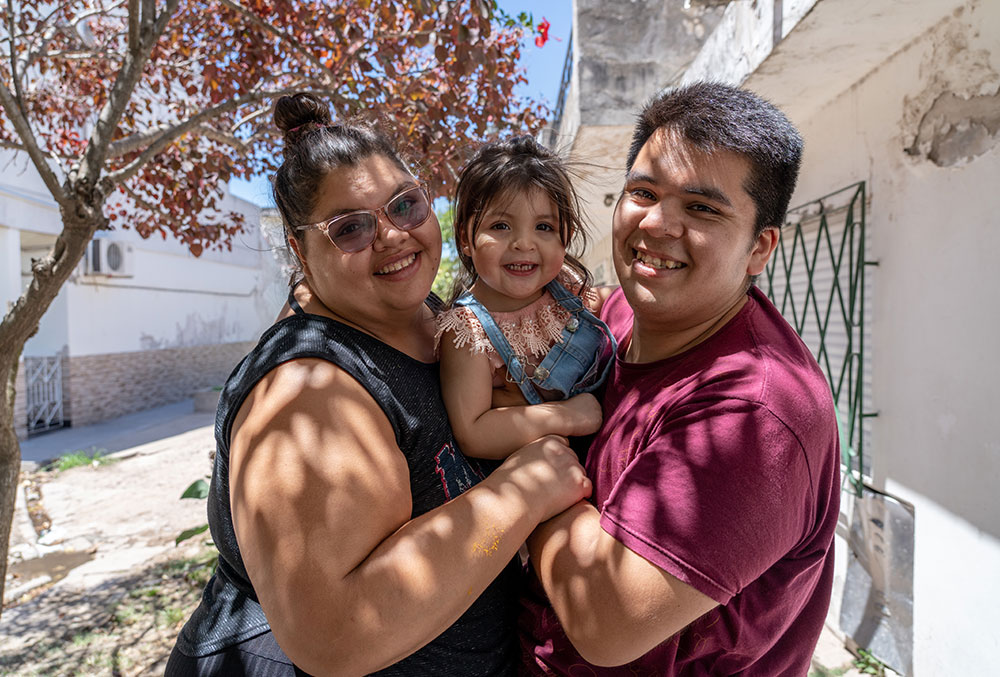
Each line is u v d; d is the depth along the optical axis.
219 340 15.64
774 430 1.17
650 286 1.39
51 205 9.94
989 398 2.52
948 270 2.73
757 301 1.53
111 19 6.12
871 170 3.28
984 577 2.56
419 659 1.38
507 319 1.67
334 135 1.45
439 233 1.54
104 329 11.74
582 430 1.56
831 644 3.52
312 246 1.44
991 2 2.45
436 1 3.16
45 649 4.04
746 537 1.11
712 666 1.31
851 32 2.82
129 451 9.19
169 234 13.57
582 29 4.76
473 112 4.05
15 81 2.78
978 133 2.55
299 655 1.10
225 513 1.40
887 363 3.18
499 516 1.24
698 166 1.31
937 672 2.84
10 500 3.09
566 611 1.22
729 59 3.63
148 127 3.69
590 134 4.91
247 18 3.88
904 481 3.05
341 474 1.15
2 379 2.98
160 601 4.66
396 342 1.57
